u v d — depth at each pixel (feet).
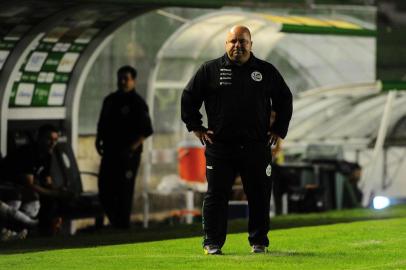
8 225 136.87
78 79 158.40
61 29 151.33
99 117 158.71
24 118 153.58
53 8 139.74
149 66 171.63
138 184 171.01
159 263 94.84
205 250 100.32
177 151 175.83
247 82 97.25
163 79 175.63
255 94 97.30
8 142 150.92
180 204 172.04
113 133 154.10
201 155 173.47
